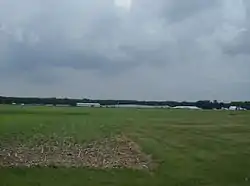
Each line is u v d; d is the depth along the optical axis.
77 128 62.47
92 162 32.44
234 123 78.50
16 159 32.88
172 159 34.50
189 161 33.69
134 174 28.47
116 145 42.88
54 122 75.25
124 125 71.19
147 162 33.00
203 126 69.81
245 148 41.19
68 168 29.77
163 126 69.62
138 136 52.28
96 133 55.09
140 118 98.75
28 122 73.12
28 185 24.58
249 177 28.22
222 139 48.84
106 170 29.47
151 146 42.41
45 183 25.17
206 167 31.34
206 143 45.03
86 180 26.31
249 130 61.44
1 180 25.64
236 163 33.03
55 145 41.72
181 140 48.03
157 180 26.89
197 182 26.62
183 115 122.75
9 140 44.59
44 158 33.75
